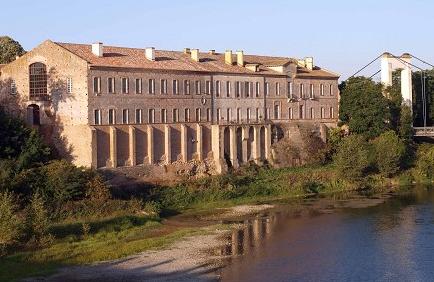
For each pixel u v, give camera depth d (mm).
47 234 73812
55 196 86938
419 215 93750
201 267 65312
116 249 71625
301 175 122500
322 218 92438
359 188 124000
